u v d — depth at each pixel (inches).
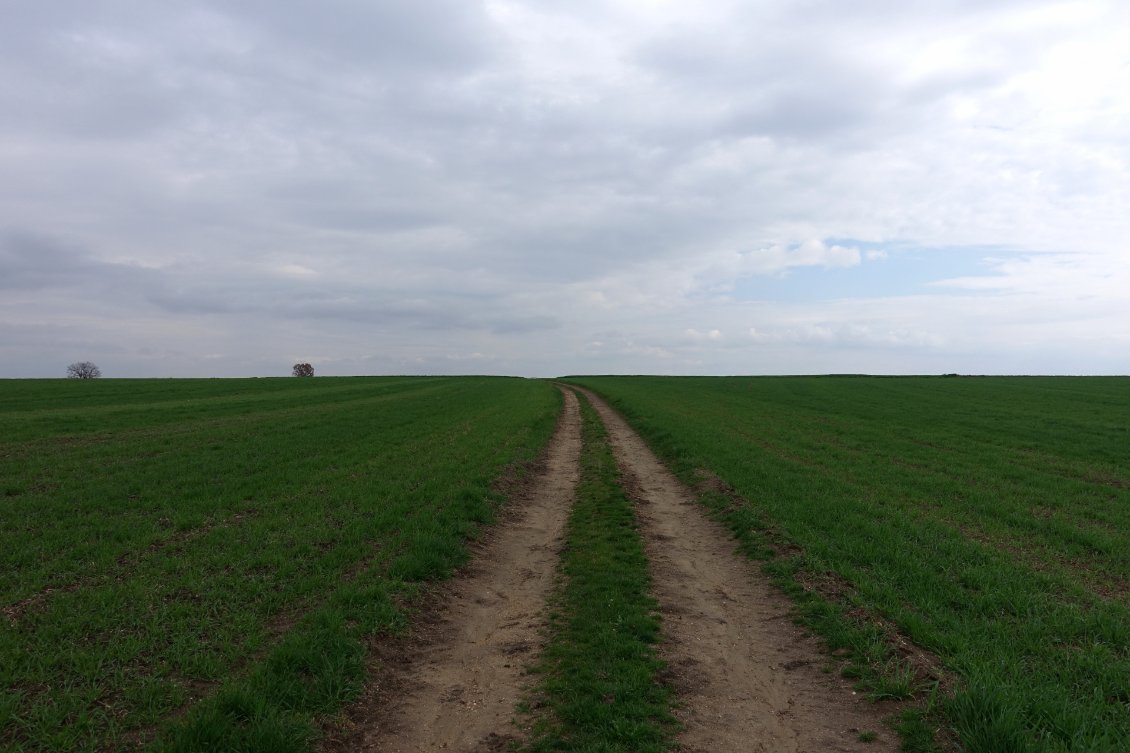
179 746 209.6
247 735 218.1
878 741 229.3
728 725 243.1
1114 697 250.4
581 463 912.9
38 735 216.1
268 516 526.9
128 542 441.4
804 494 641.0
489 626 350.9
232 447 904.3
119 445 908.6
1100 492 687.7
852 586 388.8
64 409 1475.1
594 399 2401.6
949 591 369.1
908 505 605.3
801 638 327.6
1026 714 228.2
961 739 220.4
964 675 262.7
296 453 863.7
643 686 269.0
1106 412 1625.2
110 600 333.7
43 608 324.8
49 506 539.5
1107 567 428.8
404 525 510.3
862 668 282.0
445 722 247.8
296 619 327.6
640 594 389.7
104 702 241.0
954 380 3257.9
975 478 759.1
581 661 294.2
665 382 3526.1
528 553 494.0
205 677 263.0
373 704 260.4
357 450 896.3
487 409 1664.6
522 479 772.6
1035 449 1025.5
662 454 994.1
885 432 1243.8
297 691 252.8
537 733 236.5
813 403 2005.4
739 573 440.1
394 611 341.7
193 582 363.3
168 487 624.4
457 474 722.2
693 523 585.9
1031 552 462.9
